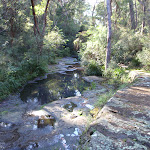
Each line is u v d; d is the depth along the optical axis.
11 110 4.73
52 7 25.67
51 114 4.39
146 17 16.42
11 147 2.95
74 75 10.48
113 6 21.06
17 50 9.10
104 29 11.50
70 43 27.25
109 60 9.53
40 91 6.83
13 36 9.46
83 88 7.31
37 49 9.71
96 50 10.79
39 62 9.55
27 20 10.63
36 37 9.84
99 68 10.23
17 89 6.81
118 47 11.33
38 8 13.18
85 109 4.65
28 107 5.00
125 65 10.65
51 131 3.50
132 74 7.71
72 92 6.71
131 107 3.02
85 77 9.45
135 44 11.54
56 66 13.81
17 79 7.21
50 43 11.52
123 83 7.40
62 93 6.59
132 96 3.83
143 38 11.73
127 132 2.05
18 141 3.14
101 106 4.69
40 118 4.16
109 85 7.45
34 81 8.52
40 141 3.12
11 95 6.07
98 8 23.84
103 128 2.19
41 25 17.28
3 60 6.86
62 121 3.95
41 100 5.72
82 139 1.99
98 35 11.40
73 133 3.37
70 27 29.80
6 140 3.18
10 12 8.90
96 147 1.72
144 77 6.41
